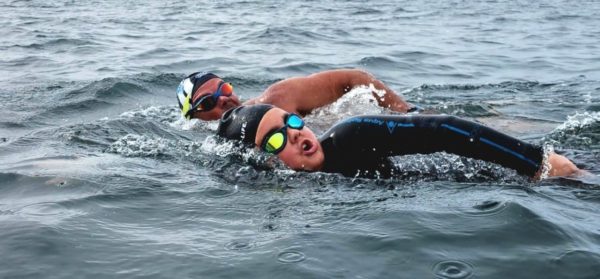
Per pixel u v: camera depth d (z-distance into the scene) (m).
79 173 3.43
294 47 9.96
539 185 3.06
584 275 2.13
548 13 15.91
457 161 3.28
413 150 3.35
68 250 2.39
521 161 3.19
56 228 2.60
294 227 2.58
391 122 3.40
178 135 4.62
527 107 5.52
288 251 2.33
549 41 10.88
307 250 2.34
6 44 10.18
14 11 16.08
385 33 11.97
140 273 2.21
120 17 14.82
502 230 2.47
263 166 3.53
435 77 7.74
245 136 3.66
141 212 2.83
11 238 2.49
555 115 5.21
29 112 5.51
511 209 2.64
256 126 3.60
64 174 3.41
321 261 2.25
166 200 3.00
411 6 18.22
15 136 4.56
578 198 2.87
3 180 3.34
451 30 12.55
